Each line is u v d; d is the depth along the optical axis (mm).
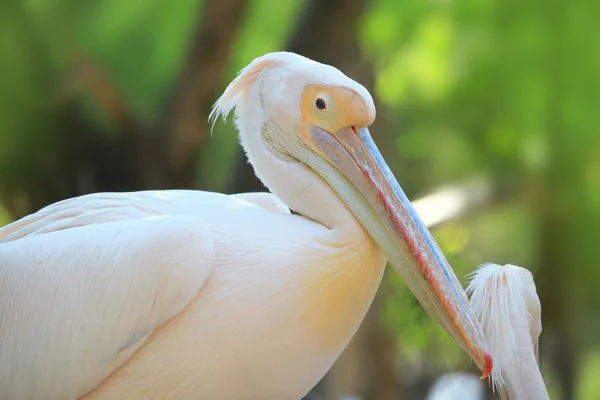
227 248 6180
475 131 17719
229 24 13664
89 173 14414
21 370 6266
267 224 6285
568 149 17297
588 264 17578
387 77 17484
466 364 18219
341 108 6453
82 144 14203
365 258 6246
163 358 6109
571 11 16984
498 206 18000
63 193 14445
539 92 17266
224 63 13938
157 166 14445
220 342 6070
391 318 17016
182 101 14148
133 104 14367
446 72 17719
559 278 17656
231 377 6117
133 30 14469
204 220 6316
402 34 17328
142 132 14312
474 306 6395
